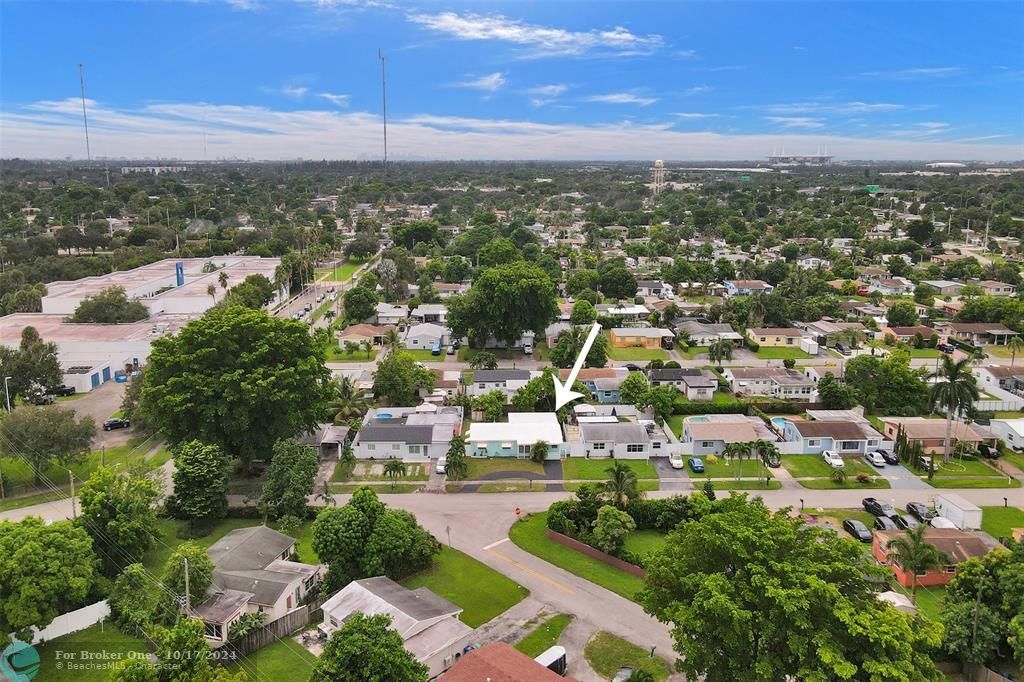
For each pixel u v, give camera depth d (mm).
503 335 127500
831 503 71938
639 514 65875
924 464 80312
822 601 36938
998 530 65938
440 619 47969
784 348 131625
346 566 55094
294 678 44969
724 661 39219
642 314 146750
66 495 71188
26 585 45375
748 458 82500
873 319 145750
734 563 40938
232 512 68562
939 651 46156
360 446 82750
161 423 75000
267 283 160750
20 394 92562
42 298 143250
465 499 72688
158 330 124375
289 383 76250
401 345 129000
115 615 50438
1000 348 131500
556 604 53781
